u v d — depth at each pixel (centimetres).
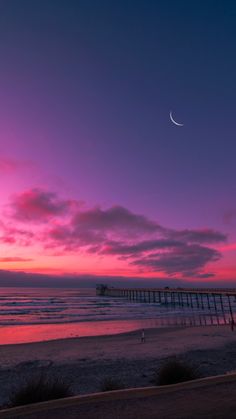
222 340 2798
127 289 14350
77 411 521
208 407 523
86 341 2780
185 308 9162
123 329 3916
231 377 701
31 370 1700
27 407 540
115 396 594
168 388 636
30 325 4334
